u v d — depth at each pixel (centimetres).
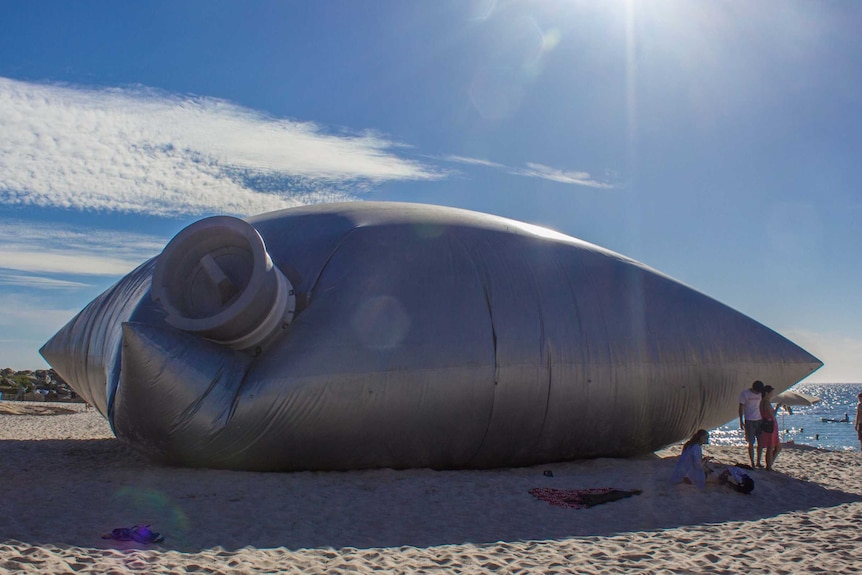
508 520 775
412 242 1066
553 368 1054
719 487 972
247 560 565
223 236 965
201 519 703
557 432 1082
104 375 1192
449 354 991
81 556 534
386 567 571
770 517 833
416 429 986
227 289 944
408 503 823
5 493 782
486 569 580
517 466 1101
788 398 2011
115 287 1339
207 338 941
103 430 1773
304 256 1031
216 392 909
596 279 1166
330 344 949
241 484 865
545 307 1080
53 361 1449
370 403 952
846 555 651
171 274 960
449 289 1031
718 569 600
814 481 1093
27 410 2667
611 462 1144
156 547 593
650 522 793
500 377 1016
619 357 1110
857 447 3719
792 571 598
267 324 935
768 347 1273
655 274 1263
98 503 746
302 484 888
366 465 993
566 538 706
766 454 1154
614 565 605
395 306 996
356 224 1074
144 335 873
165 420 902
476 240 1112
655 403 1150
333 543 650
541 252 1158
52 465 1027
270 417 921
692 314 1220
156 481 869
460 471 1038
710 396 1208
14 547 544
